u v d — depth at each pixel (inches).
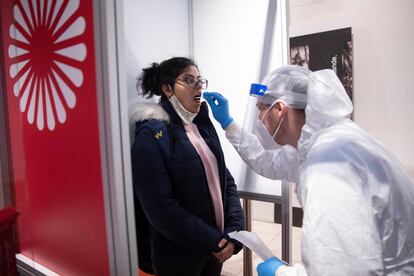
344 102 29.8
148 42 53.2
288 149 44.1
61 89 29.9
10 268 32.8
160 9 55.8
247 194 61.2
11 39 35.8
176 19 59.9
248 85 59.1
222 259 43.4
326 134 27.8
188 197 42.9
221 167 47.8
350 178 23.0
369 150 25.5
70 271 32.2
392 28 79.4
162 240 44.5
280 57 55.0
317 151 26.2
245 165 61.2
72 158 29.5
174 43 59.5
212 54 63.0
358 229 20.9
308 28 91.4
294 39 94.0
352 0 84.0
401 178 26.0
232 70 60.9
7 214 32.8
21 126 37.2
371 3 81.4
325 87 29.5
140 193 41.1
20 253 37.3
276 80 35.0
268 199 58.6
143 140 41.4
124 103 25.0
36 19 32.2
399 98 80.7
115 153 24.7
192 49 64.9
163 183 40.6
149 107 44.7
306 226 22.4
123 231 25.5
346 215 21.3
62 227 32.6
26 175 37.8
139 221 50.2
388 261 23.8
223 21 60.8
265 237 101.8
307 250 22.0
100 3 24.0
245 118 57.8
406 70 78.9
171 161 42.0
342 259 20.4
